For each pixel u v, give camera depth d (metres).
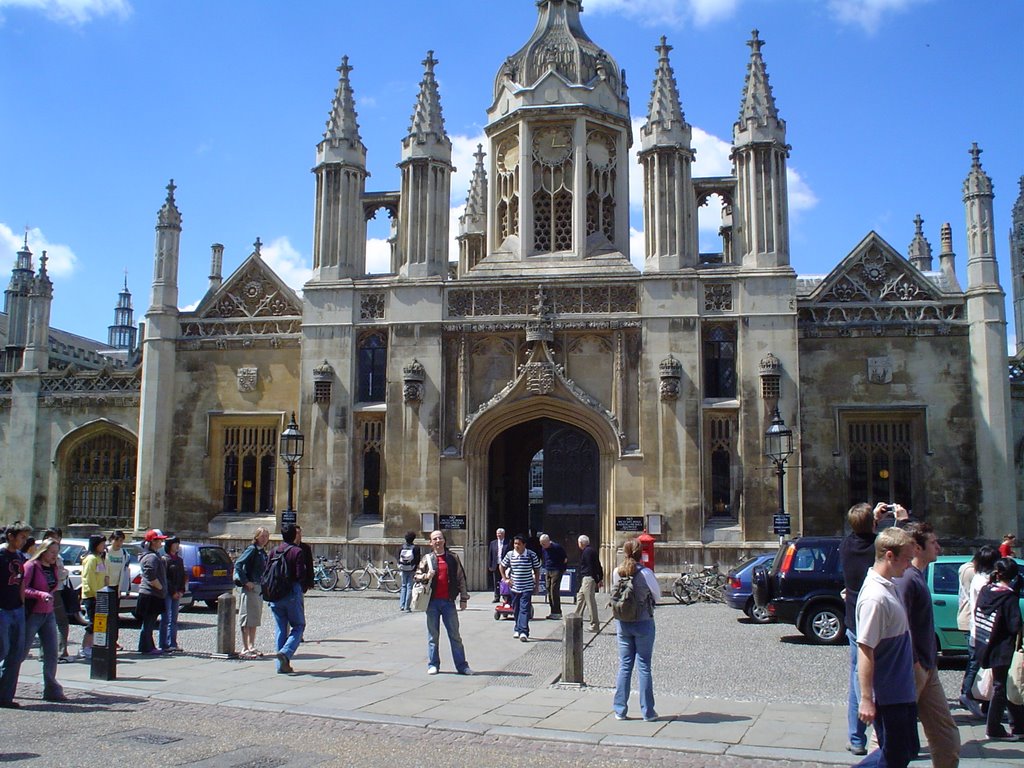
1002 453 28.30
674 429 28.02
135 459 35.12
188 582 23.94
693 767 9.73
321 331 30.31
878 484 29.38
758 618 22.28
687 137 29.80
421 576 15.27
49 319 36.75
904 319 29.62
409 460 29.09
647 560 25.75
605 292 29.08
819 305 29.94
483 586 29.00
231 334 31.91
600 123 32.56
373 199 31.83
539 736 10.93
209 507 31.14
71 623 21.56
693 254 29.50
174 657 16.73
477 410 29.11
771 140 29.12
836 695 13.68
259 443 31.47
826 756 10.09
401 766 9.62
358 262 31.31
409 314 29.72
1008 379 28.77
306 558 16.23
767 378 27.80
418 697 13.22
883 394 29.39
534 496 50.81
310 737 10.89
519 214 32.09
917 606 8.28
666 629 21.09
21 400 35.78
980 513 28.42
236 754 10.03
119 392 35.06
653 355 28.48
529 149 32.38
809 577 19.14
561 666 15.95
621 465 28.17
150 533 17.31
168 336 31.92
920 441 29.11
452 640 15.18
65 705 12.55
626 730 11.25
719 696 13.56
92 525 34.53
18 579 12.45
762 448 27.77
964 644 16.16
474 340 29.58
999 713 11.01
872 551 10.42
